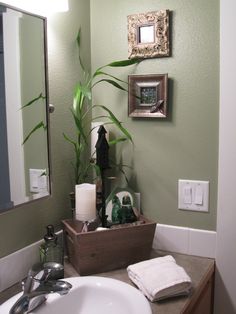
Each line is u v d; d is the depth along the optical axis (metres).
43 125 1.23
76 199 1.26
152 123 1.41
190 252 1.39
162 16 1.32
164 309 0.99
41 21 1.19
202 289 1.17
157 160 1.42
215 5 1.26
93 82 1.51
